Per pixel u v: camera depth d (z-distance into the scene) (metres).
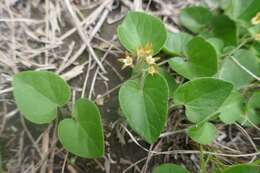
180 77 0.32
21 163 0.28
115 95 0.31
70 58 0.32
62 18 0.33
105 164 0.29
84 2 0.34
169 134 0.30
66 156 0.28
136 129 0.27
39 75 0.27
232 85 0.28
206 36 0.34
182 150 0.30
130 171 0.29
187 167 0.30
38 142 0.28
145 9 0.35
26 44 0.31
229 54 0.32
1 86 0.29
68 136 0.27
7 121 0.29
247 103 0.31
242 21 0.34
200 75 0.30
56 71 0.31
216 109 0.28
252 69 0.32
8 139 0.28
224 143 0.31
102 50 0.32
